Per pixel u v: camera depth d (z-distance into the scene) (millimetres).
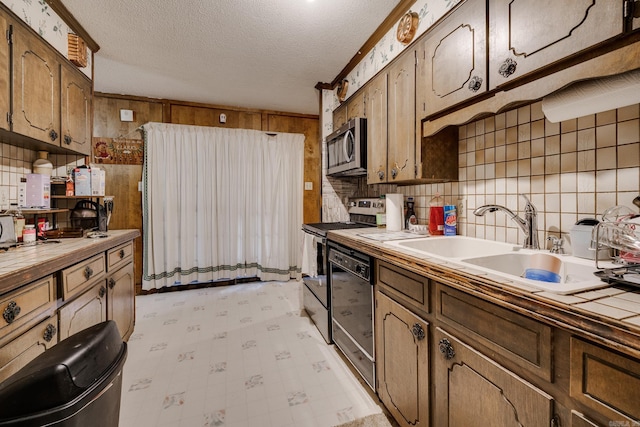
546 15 902
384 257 1257
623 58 751
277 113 3652
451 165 1656
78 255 1388
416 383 1086
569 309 580
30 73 1514
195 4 1685
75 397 718
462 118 1285
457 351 887
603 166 1025
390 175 1853
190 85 2838
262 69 2498
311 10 1741
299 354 1935
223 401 1483
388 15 1791
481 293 771
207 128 3275
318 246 2211
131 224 3107
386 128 1898
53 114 1709
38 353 1096
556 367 617
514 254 1181
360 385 1610
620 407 510
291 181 3615
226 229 3410
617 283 708
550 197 1204
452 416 917
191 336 2195
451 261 1012
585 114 918
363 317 1515
